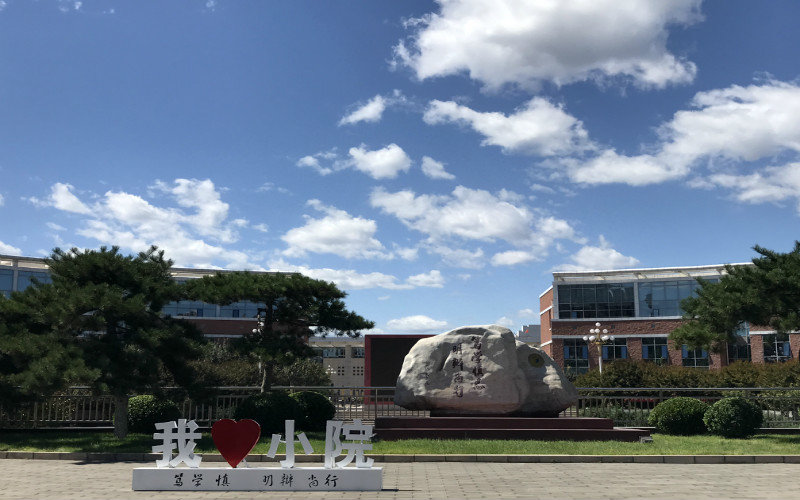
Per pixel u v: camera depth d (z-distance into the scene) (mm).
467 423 18812
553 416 20141
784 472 13633
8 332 17875
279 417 19875
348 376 64750
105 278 18766
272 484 11430
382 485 11922
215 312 55219
